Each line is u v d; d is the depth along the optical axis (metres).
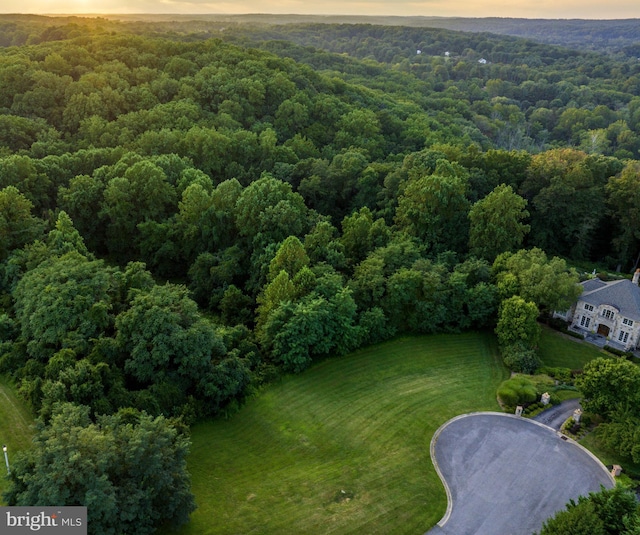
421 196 78.06
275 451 47.88
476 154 95.31
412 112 156.88
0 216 65.69
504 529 40.62
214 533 38.28
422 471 46.12
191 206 77.94
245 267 75.19
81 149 95.06
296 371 58.47
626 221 85.38
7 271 61.84
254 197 74.56
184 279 81.56
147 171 81.06
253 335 63.16
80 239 69.00
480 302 67.19
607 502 35.97
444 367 62.16
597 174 90.81
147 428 36.31
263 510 40.88
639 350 66.69
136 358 48.22
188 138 97.62
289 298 61.16
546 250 91.56
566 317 72.69
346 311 61.50
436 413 53.94
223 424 50.78
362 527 40.06
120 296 57.81
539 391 57.06
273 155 102.56
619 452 47.12
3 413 46.28
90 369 45.09
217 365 52.22
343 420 52.47
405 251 70.81
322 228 72.81
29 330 52.62
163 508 35.34
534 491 44.31
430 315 67.31
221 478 43.91
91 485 31.17
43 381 45.94
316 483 44.12
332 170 96.38
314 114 128.25
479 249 76.12
